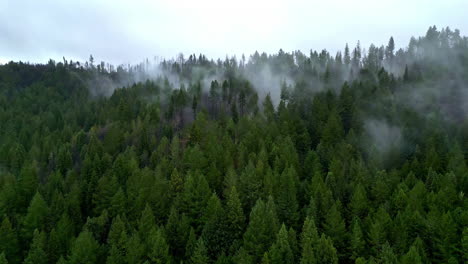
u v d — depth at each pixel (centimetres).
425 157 7375
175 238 4972
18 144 8650
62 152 7975
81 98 15950
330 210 4834
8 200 5794
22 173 6372
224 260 4275
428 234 4497
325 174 6906
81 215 5856
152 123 10594
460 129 8431
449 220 4369
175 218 5112
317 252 4144
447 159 6981
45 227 5294
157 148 8375
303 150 8588
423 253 4106
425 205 5212
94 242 4628
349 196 5756
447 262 4153
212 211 5347
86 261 4369
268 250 4431
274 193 5822
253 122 9369
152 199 5756
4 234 4822
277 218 4912
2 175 6675
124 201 5731
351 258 4403
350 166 6719
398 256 4166
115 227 4794
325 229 4803
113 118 11306
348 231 4812
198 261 4291
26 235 5147
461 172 6119
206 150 7725
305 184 6047
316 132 9106
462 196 5238
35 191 6344
